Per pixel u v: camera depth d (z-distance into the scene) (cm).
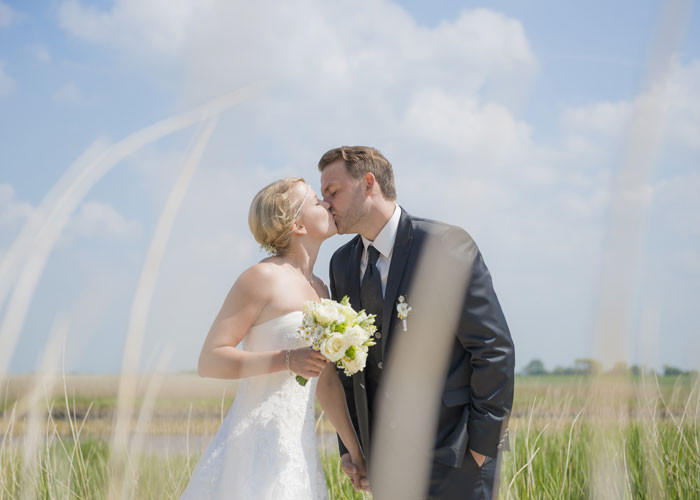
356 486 276
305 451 249
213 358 237
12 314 38
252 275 249
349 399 284
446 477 245
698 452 188
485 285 241
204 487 219
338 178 262
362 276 274
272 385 241
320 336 224
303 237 265
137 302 42
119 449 45
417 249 248
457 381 250
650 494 78
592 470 46
